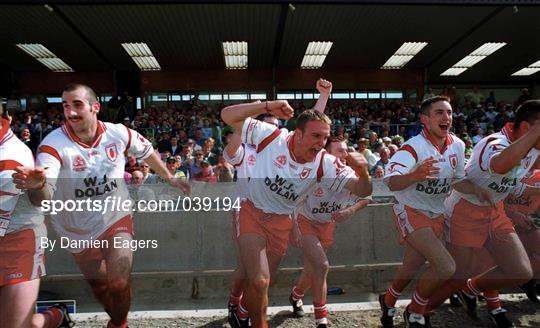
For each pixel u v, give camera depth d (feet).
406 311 11.14
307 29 43.93
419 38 47.47
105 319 11.19
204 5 36.73
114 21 40.27
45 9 36.55
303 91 62.03
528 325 11.58
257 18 40.42
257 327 9.22
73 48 49.03
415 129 44.06
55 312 10.12
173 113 53.52
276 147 9.53
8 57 52.29
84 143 9.27
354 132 42.75
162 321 11.13
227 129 39.17
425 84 62.08
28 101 60.03
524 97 61.11
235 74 61.05
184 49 50.37
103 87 60.54
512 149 9.71
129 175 15.07
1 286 8.41
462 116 48.62
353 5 37.01
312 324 11.54
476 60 57.41
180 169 24.41
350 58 56.13
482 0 36.22
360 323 11.44
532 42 49.39
